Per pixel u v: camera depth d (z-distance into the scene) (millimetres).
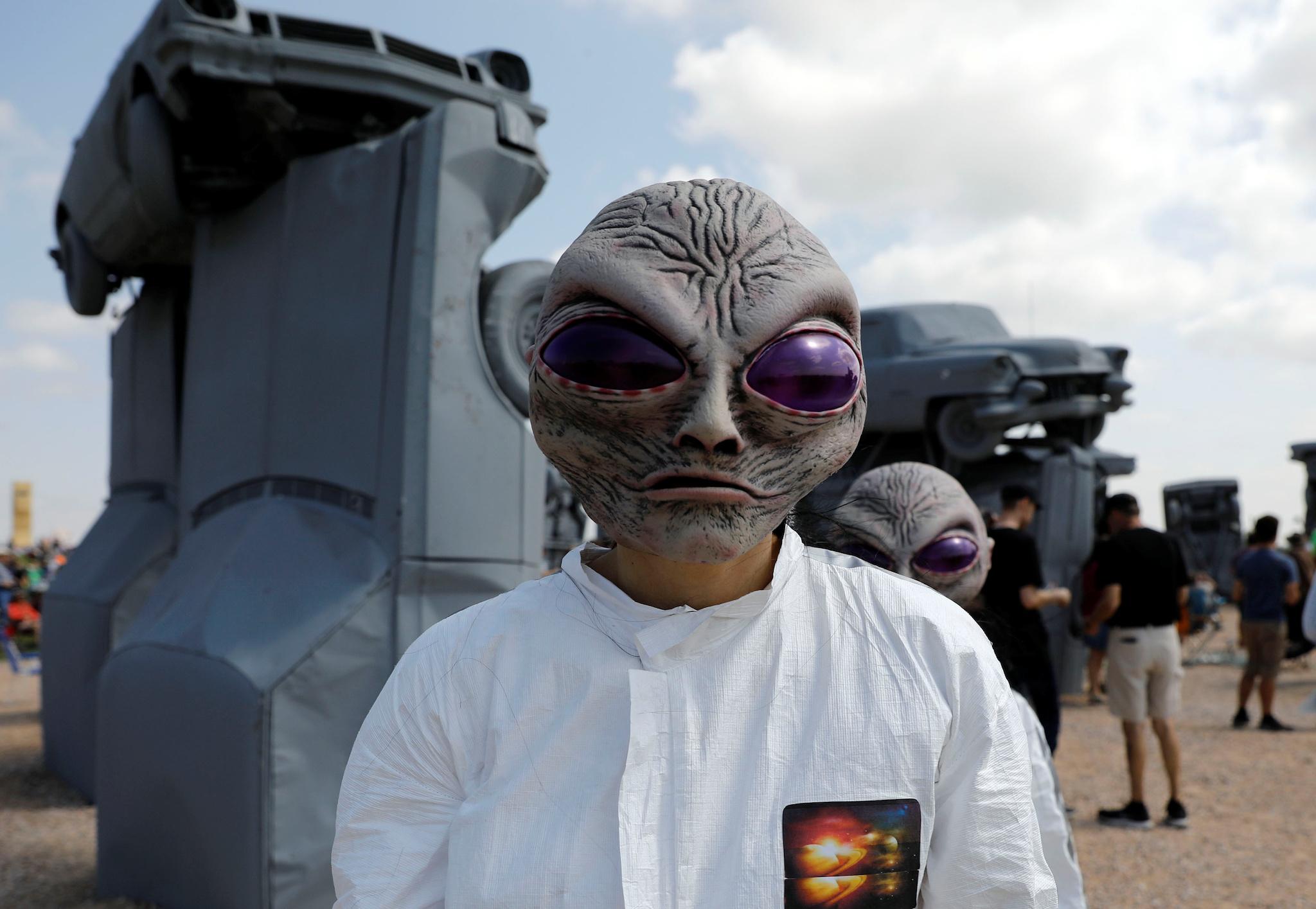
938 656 950
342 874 978
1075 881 1684
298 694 3283
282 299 4191
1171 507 20062
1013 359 10039
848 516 1857
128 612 5578
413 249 3629
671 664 923
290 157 4398
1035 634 4043
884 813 894
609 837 884
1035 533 9055
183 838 3561
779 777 900
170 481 6004
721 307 825
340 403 3836
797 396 836
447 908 899
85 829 5082
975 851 929
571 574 977
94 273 6328
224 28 3877
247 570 3721
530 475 3893
